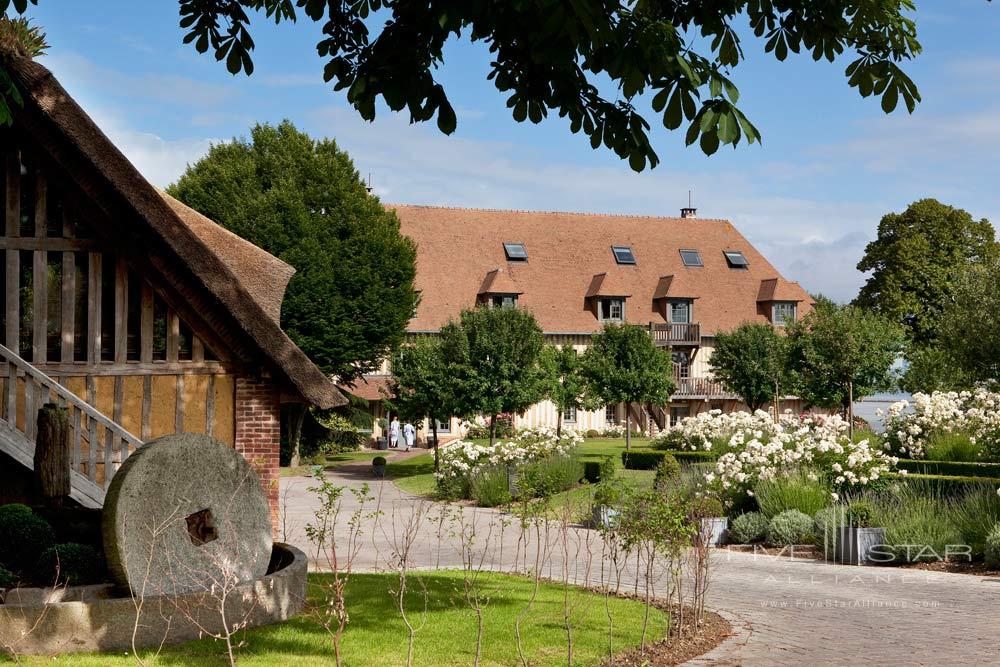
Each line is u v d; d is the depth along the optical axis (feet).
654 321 177.58
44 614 24.59
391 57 22.48
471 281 172.45
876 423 135.74
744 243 196.85
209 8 27.78
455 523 66.85
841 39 24.39
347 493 92.43
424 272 170.50
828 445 59.62
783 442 66.49
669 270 185.98
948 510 51.49
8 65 39.88
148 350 44.21
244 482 32.12
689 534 33.42
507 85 23.02
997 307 96.32
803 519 53.67
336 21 26.76
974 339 96.63
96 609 25.08
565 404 146.72
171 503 29.68
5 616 24.36
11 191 42.63
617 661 25.53
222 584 27.91
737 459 62.80
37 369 41.27
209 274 43.06
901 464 73.31
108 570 28.91
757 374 142.41
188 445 30.32
